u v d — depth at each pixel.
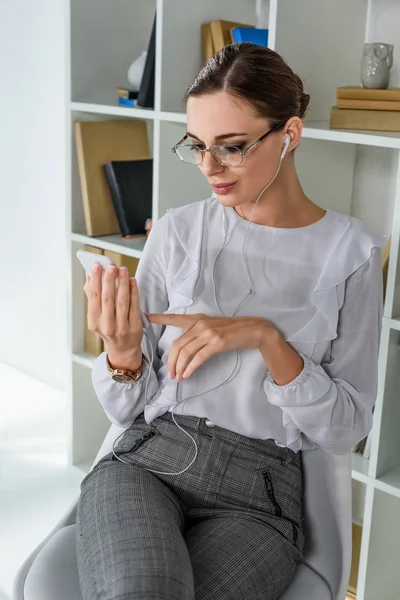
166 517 1.31
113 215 2.52
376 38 2.07
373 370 1.48
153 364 1.56
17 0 3.04
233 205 1.41
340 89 1.84
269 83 1.34
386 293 1.84
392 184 2.13
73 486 2.63
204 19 2.21
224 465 1.43
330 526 1.50
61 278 3.19
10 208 3.34
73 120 2.45
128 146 2.54
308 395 1.40
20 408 3.16
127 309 1.40
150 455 1.45
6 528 2.40
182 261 1.53
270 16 1.85
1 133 3.29
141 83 2.28
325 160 2.08
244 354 1.45
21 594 1.35
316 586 1.39
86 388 2.71
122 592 1.15
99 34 2.43
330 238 1.49
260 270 1.49
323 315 1.45
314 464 1.53
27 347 3.45
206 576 1.28
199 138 1.36
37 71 3.03
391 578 2.17
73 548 1.42
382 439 1.97
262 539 1.36
